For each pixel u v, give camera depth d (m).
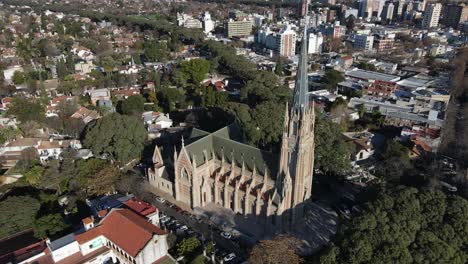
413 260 71.44
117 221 98.62
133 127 150.50
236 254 101.12
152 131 174.12
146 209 108.56
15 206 103.44
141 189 127.81
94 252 95.88
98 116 184.12
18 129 170.00
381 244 74.50
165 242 94.75
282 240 87.31
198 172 118.31
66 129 173.00
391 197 83.88
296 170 100.31
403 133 171.00
